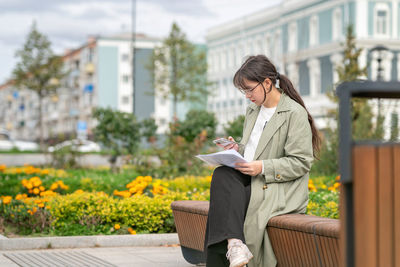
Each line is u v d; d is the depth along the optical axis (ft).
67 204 23.56
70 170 55.36
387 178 7.07
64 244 20.79
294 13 150.71
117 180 37.73
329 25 139.13
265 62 13.89
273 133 13.64
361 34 131.23
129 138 53.06
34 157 115.65
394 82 7.52
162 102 222.07
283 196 13.05
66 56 261.85
